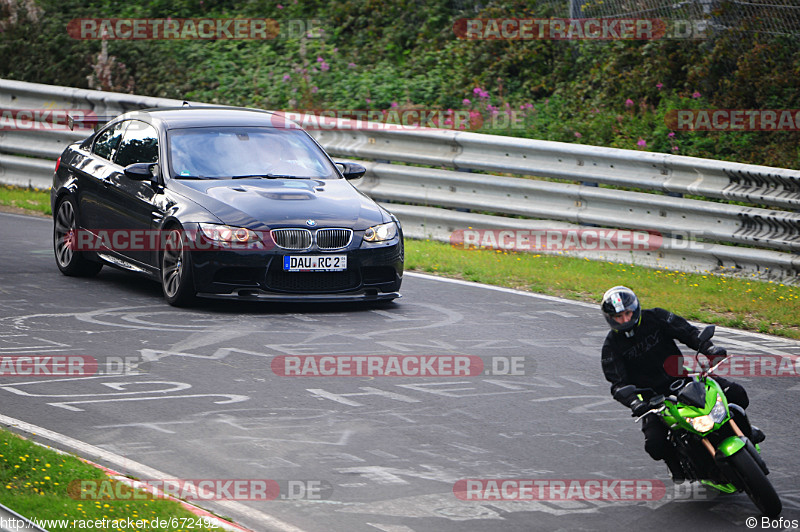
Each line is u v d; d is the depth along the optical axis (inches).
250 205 1503.4
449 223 2112.5
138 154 1662.2
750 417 1079.6
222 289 1470.2
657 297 1638.8
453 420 1051.9
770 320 1526.8
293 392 1127.6
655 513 836.0
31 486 812.0
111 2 3435.0
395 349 1315.2
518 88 2829.7
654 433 882.8
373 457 941.8
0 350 1254.9
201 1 3425.2
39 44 2994.6
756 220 1807.3
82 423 1003.3
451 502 844.6
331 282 1503.4
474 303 1596.9
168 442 961.5
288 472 900.0
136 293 1608.0
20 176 2500.0
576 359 1290.6
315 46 3070.9
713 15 2593.5
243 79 2938.0
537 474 912.9
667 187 1898.4
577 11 2856.8
